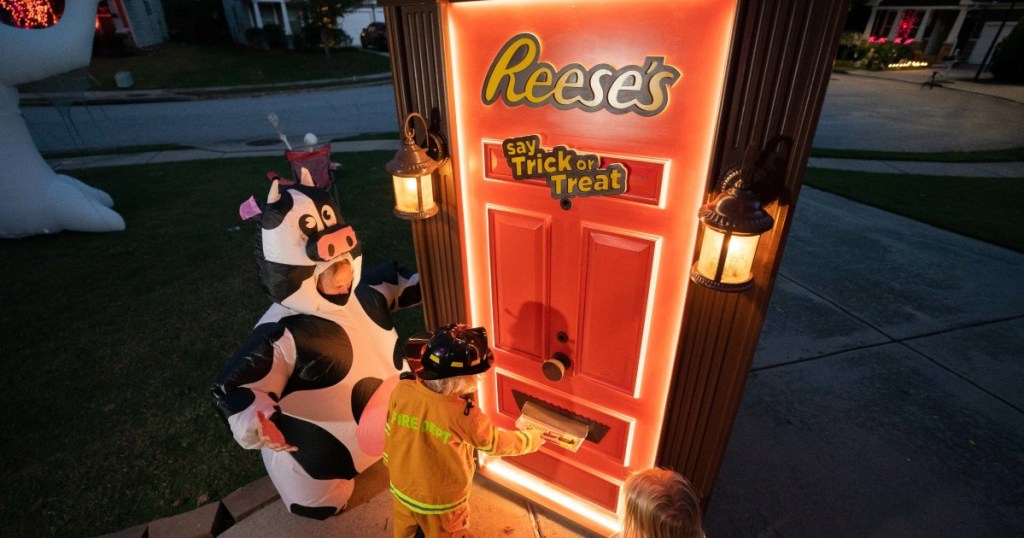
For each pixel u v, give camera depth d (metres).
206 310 5.25
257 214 2.46
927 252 6.30
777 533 2.91
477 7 1.95
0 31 6.11
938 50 29.41
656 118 1.76
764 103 1.52
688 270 1.93
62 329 4.94
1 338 4.82
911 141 11.95
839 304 5.20
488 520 3.05
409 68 2.19
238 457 3.48
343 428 2.77
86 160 10.69
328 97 18.16
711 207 1.58
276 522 3.03
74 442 3.62
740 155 1.62
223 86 19.66
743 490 3.18
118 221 7.20
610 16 1.70
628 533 1.77
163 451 3.53
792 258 6.14
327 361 2.62
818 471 3.31
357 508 3.13
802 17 1.38
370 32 28.67
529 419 2.67
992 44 22.47
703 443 2.28
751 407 3.86
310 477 2.83
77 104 16.55
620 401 2.43
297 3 23.28
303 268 2.48
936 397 3.95
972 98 18.06
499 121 2.12
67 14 6.66
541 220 2.21
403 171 2.15
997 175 9.38
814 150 10.91
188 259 6.36
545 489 3.09
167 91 18.36
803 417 3.76
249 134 13.02
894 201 7.95
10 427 3.76
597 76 1.80
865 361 4.36
